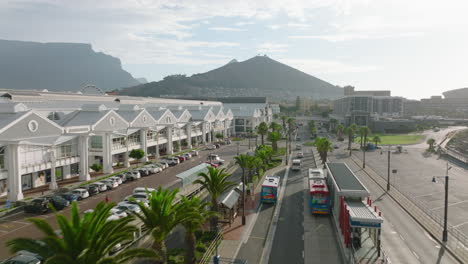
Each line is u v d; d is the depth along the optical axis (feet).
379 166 287.89
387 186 200.03
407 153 374.02
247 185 182.70
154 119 289.12
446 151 367.86
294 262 102.32
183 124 344.28
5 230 125.39
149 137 278.87
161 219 80.38
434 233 127.13
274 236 123.75
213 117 426.92
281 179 225.56
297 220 141.59
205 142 404.57
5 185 170.19
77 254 56.70
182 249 107.65
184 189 170.40
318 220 141.59
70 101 262.88
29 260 89.97
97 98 305.94
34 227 128.36
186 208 84.74
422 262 102.42
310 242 118.11
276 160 302.04
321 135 599.16
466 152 389.60
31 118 172.45
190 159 294.87
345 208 114.93
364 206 117.80
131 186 193.47
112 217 121.29
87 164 206.39
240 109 547.08
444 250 111.96
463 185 216.54
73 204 60.44
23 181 180.04
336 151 388.98
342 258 105.09
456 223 141.38
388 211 156.97
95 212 61.77
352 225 104.83
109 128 230.27
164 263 81.71
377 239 105.40
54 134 186.09
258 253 108.68
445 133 604.90
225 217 141.69
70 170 211.41
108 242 59.93
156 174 229.66
